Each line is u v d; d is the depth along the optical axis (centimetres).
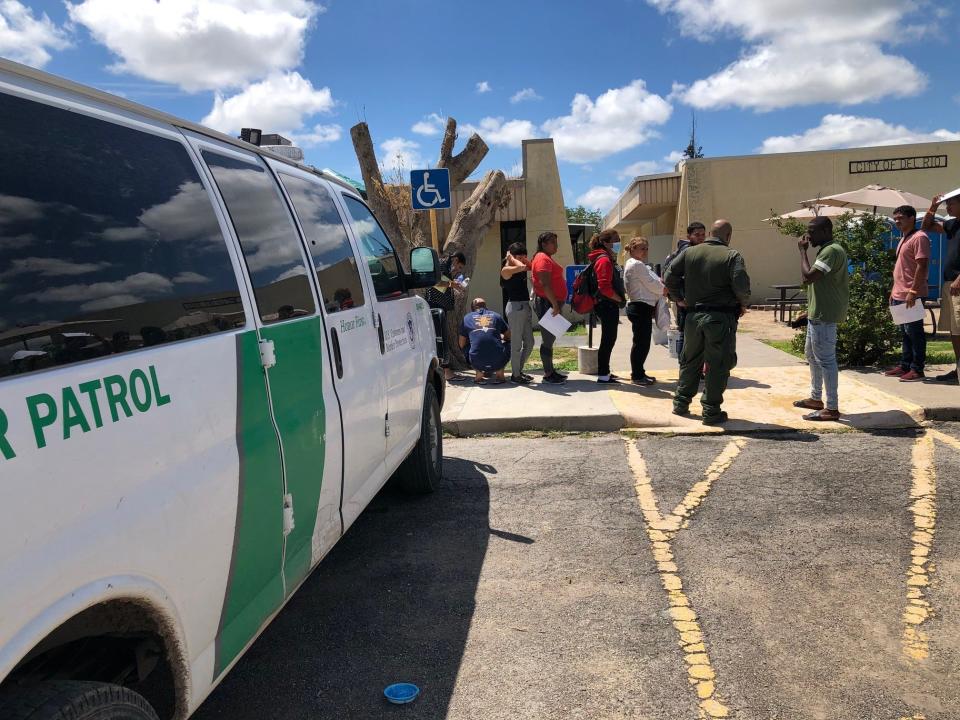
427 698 281
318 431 284
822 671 289
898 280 778
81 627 171
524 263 845
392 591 371
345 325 329
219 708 279
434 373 523
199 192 232
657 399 743
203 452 204
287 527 255
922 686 278
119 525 168
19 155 167
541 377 898
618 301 816
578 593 361
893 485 494
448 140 1114
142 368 183
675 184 1983
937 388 728
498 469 571
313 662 308
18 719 148
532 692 282
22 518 142
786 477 519
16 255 158
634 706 271
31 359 153
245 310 239
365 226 417
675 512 463
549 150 1658
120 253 189
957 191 708
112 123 202
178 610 191
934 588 353
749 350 1051
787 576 370
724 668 293
